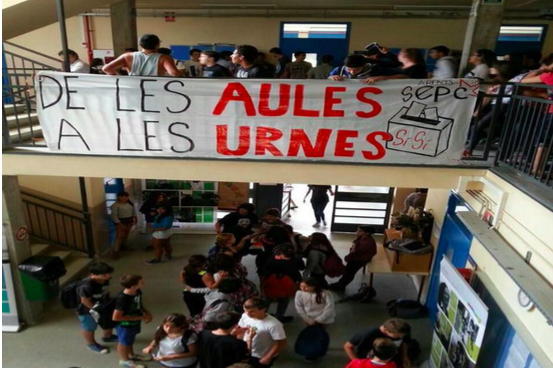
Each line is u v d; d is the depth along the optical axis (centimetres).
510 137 343
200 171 388
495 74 425
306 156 373
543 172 291
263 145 371
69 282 579
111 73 362
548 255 261
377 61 441
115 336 474
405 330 321
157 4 852
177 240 768
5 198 443
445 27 870
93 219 651
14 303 475
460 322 337
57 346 462
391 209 798
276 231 534
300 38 911
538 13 819
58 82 357
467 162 368
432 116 349
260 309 347
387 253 579
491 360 334
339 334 498
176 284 605
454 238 448
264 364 350
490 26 478
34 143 404
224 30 916
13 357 443
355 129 359
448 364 361
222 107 359
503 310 313
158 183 776
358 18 880
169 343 350
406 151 363
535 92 348
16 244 462
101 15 916
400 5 820
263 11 886
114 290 585
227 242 488
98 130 372
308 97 351
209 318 327
